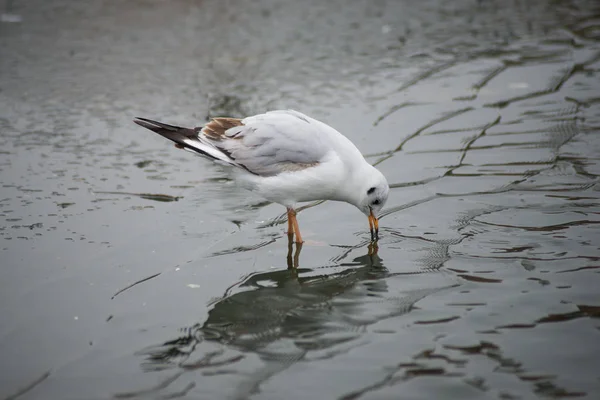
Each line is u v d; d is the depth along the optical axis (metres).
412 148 9.63
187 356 5.39
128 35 14.82
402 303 6.08
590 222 7.32
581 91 11.12
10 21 15.76
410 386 4.87
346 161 7.33
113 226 7.74
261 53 13.70
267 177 7.37
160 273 6.78
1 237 7.42
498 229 7.35
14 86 12.22
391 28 15.03
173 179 9.05
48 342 5.62
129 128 10.57
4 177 8.93
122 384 5.05
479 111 10.73
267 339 5.61
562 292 6.05
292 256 7.16
